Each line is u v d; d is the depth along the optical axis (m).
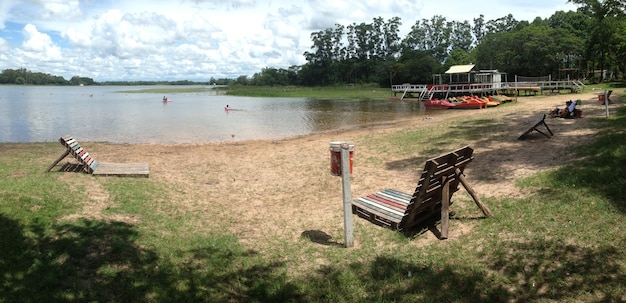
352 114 38.50
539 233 6.84
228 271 6.35
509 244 6.64
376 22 129.25
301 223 8.67
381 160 14.30
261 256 6.98
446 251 6.81
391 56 124.69
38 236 6.47
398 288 5.78
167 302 5.31
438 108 40.56
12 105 55.91
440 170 7.17
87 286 5.39
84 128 29.94
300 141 21.86
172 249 6.89
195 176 12.99
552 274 5.66
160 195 10.20
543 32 66.56
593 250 6.09
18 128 29.78
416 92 66.25
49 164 14.46
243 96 84.81
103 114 41.75
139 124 32.56
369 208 8.57
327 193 10.81
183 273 6.11
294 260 6.82
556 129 16.48
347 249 7.19
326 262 6.73
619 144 11.29
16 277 5.36
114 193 9.79
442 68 87.75
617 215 6.97
